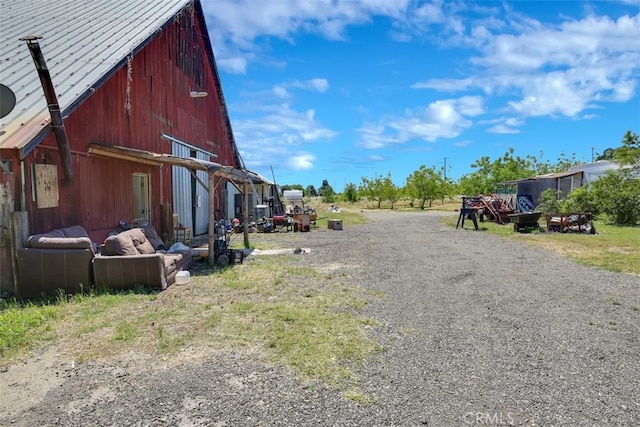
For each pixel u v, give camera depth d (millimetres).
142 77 10414
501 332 4695
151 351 4008
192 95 14586
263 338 4336
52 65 8141
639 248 11125
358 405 3066
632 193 17516
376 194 42656
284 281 7125
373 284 7020
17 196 6047
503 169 36594
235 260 9047
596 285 7035
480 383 3445
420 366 3752
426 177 40469
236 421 2848
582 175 24203
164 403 3076
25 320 4777
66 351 4016
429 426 2822
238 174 10461
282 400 3121
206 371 3586
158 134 11547
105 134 8500
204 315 5102
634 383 3486
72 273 6094
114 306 5457
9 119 6438
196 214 15320
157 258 6367
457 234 15469
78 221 7504
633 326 4945
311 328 4652
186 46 14180
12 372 3594
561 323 5035
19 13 11102
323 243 12742
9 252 6016
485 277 7664
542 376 3594
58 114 6250
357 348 4117
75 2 12430
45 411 2986
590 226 14953
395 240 13578
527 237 14055
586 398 3223
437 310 5531
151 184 11062
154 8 12406
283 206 25062
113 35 9898
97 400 3127
